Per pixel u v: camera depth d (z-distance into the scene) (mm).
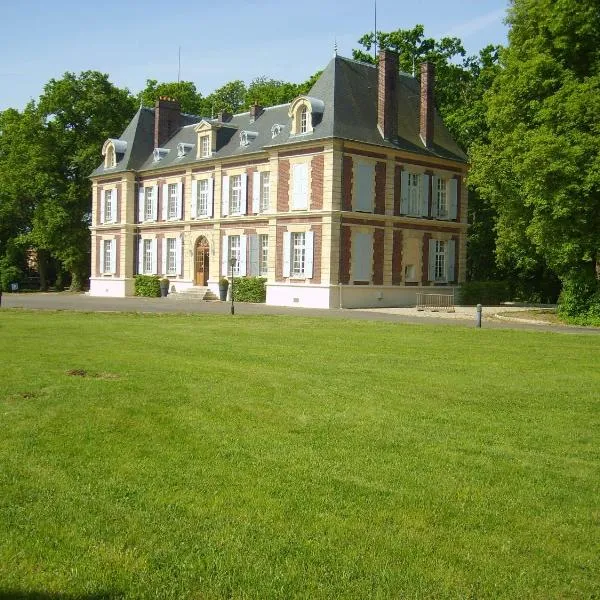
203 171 44281
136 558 5352
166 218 47062
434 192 40188
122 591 4871
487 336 20188
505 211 32000
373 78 39312
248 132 41656
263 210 40469
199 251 45094
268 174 40312
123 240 49719
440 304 37750
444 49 48062
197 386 11562
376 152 36906
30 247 62906
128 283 49594
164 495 6625
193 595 4848
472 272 47875
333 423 9367
